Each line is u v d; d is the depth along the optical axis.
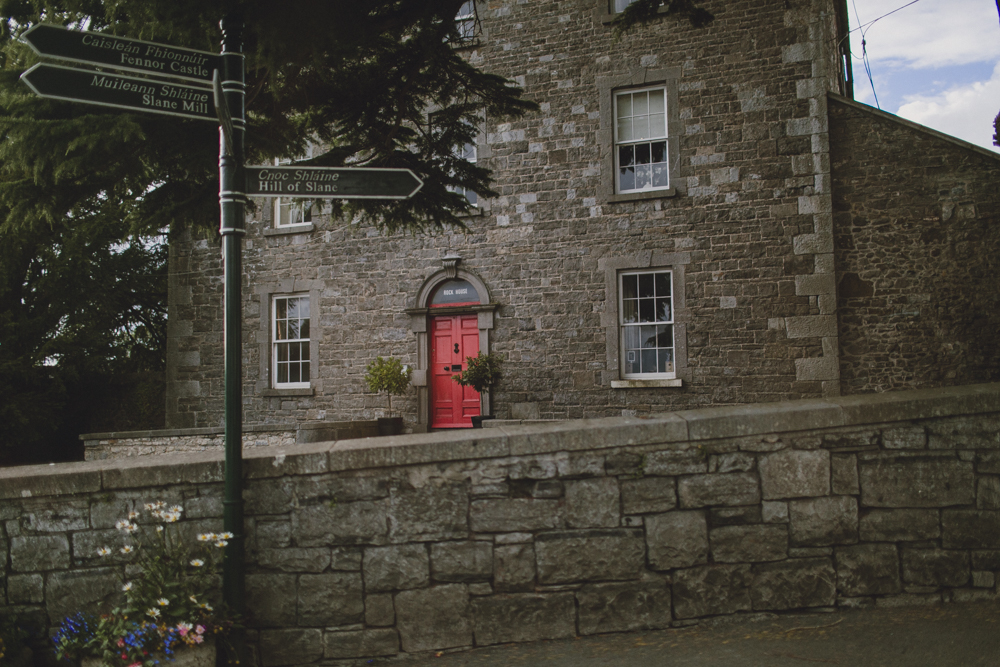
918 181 9.85
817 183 10.15
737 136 10.51
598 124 11.09
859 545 3.60
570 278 11.12
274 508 3.67
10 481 3.67
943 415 3.61
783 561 3.61
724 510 3.63
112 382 14.13
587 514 3.64
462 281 11.80
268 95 5.89
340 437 10.53
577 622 3.60
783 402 3.85
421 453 3.67
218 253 13.09
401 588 3.64
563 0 11.31
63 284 13.73
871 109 10.02
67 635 3.39
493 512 3.65
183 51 3.62
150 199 6.10
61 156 4.97
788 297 10.18
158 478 3.69
